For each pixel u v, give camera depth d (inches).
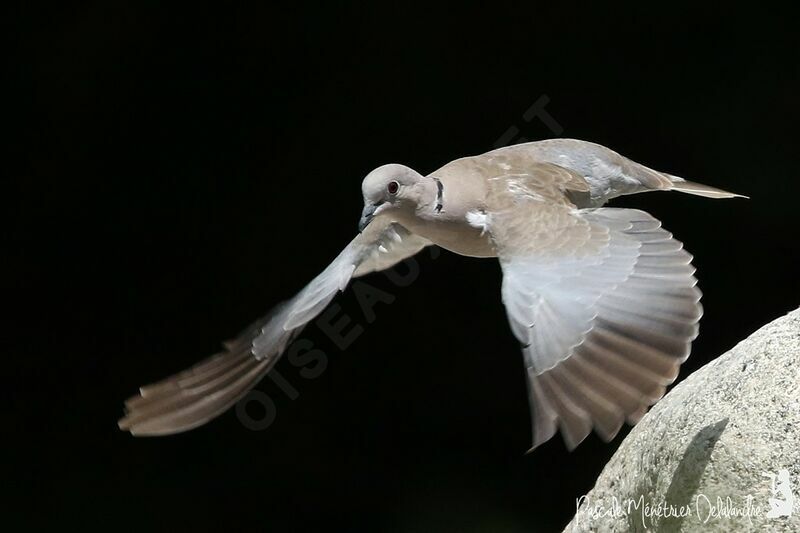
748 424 258.5
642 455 285.1
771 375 261.1
